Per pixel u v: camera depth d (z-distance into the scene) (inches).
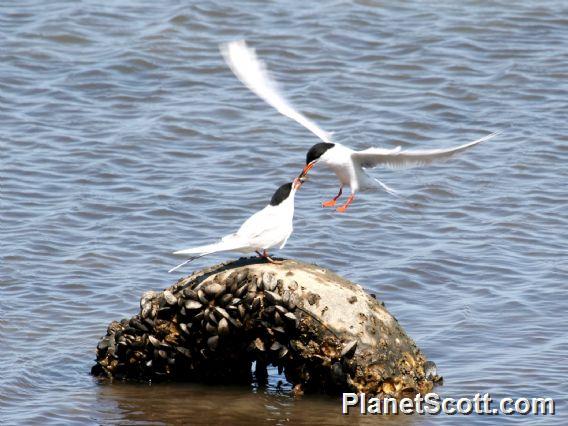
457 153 443.5
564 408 464.8
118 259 639.1
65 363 512.4
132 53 967.6
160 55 968.9
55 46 981.2
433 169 782.5
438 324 555.8
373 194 743.1
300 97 901.8
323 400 470.0
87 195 732.0
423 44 994.1
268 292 460.8
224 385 489.1
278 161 794.2
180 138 830.5
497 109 887.1
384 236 679.1
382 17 1045.8
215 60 965.2
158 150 810.2
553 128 848.3
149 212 709.3
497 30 1019.3
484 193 743.7
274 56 974.4
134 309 572.7
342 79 935.7
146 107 883.4
